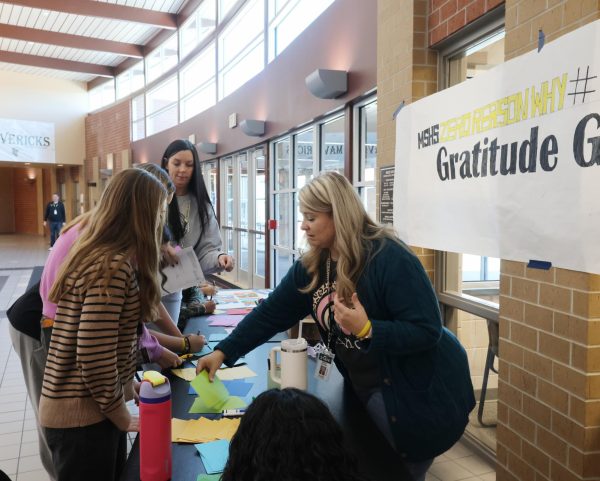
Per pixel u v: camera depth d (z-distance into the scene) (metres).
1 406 3.27
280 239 6.63
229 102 7.98
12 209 21.16
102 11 9.66
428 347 1.31
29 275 9.23
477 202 2.10
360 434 1.32
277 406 0.80
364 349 1.30
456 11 2.43
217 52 8.63
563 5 1.63
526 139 1.79
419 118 2.58
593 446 1.61
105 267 1.25
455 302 2.63
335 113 4.64
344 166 4.32
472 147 2.13
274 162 6.63
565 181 1.60
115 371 1.28
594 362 1.57
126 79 14.25
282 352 1.48
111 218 1.32
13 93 15.17
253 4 7.15
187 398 1.57
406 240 2.75
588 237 1.52
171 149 2.49
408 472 1.15
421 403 1.38
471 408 1.48
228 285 8.75
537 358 1.79
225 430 1.34
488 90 2.01
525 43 1.81
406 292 1.32
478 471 2.38
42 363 1.53
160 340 1.90
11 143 15.20
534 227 1.76
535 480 1.83
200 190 2.54
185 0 9.77
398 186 2.83
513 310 1.90
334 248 1.44
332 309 1.45
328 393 1.60
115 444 1.39
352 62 4.02
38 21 10.73
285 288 1.62
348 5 4.06
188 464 1.18
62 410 1.30
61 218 15.18
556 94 1.64
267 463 0.75
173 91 11.34
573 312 1.61
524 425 1.87
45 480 2.41
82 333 1.23
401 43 2.80
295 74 5.38
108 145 14.94
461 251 2.23
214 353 1.58
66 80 15.95
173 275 2.04
